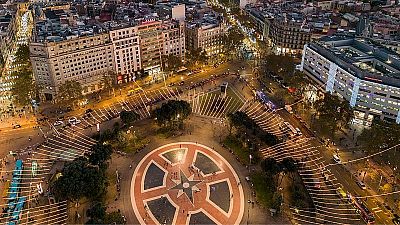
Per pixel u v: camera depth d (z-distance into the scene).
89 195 196.75
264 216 199.25
